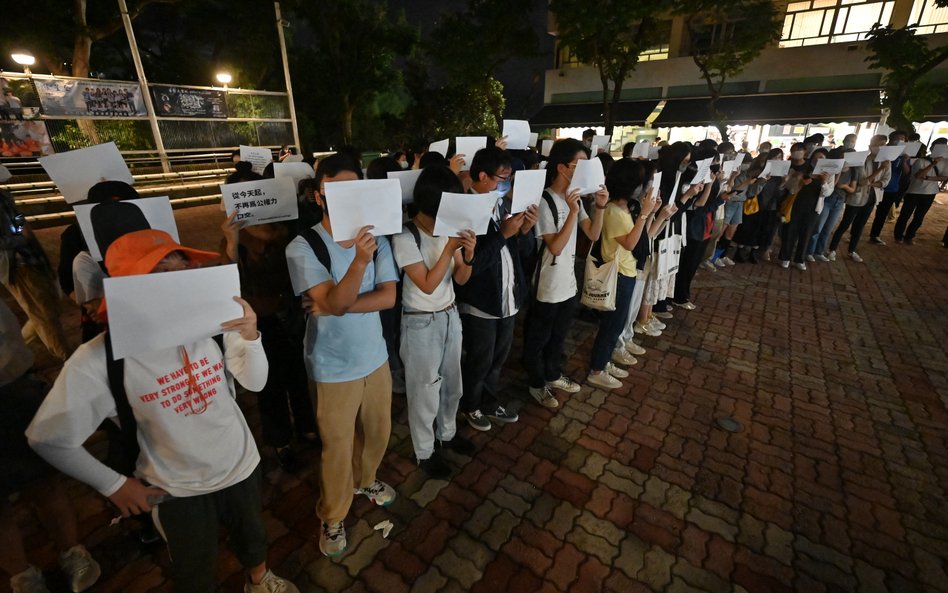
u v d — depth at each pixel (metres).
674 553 2.28
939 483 2.78
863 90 15.77
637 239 3.04
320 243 1.83
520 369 4.02
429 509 2.52
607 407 3.48
